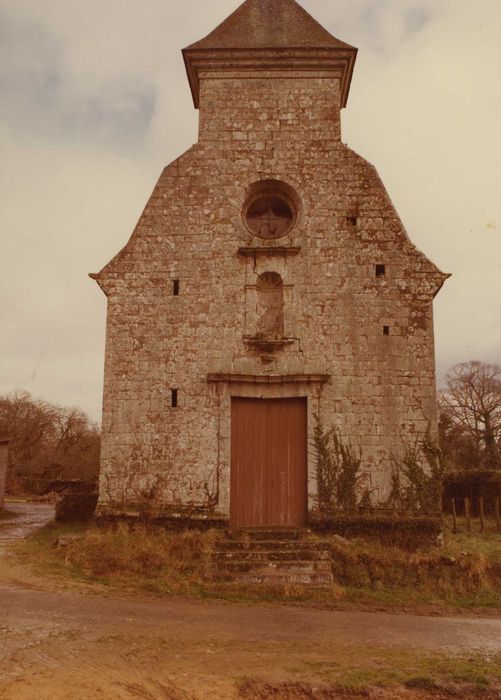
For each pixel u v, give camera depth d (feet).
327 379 54.60
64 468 188.14
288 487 54.29
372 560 47.78
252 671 27.50
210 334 56.08
